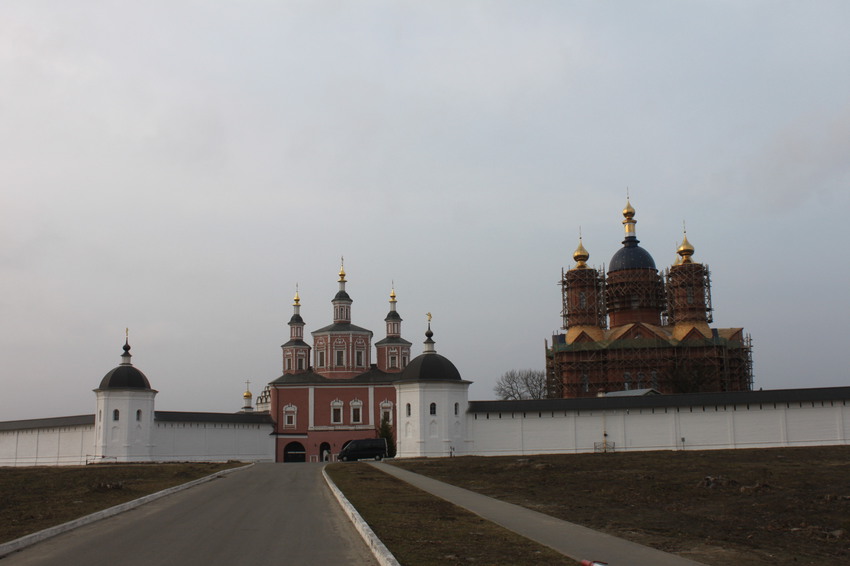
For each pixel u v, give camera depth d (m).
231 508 28.03
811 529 25.80
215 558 17.69
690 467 48.38
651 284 102.75
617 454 62.19
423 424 71.81
